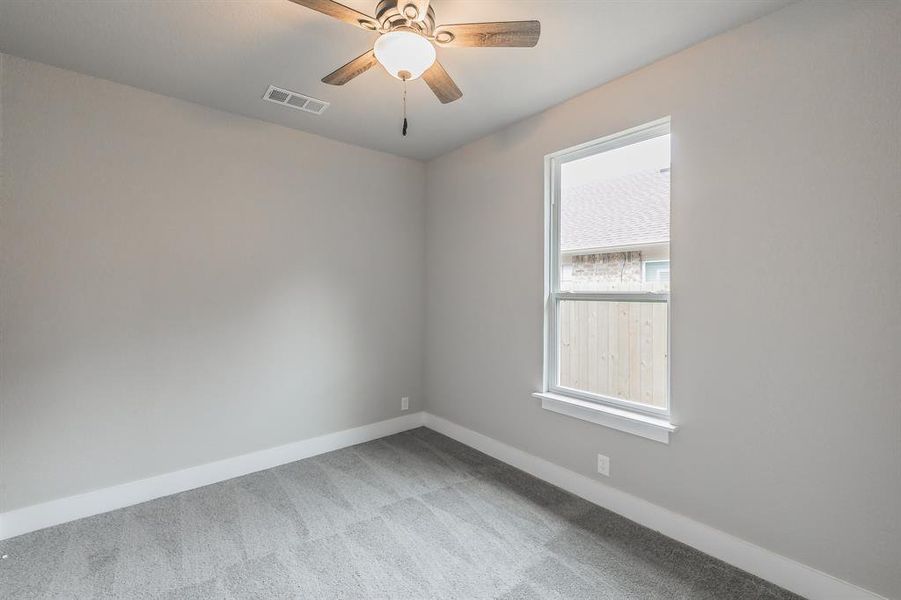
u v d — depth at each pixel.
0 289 2.19
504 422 3.18
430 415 3.96
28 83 2.25
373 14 1.91
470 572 1.93
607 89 2.50
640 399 2.41
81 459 2.40
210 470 2.83
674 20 1.92
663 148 2.32
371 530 2.27
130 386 2.55
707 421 2.08
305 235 3.27
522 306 3.03
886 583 1.59
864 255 1.64
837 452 1.70
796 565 1.79
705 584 1.85
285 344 3.17
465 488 2.75
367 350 3.63
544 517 2.39
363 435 3.61
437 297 3.86
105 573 1.92
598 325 2.62
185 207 2.74
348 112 2.91
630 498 2.38
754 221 1.93
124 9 1.85
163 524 2.32
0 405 2.19
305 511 2.46
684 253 2.16
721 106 2.03
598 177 2.63
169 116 2.68
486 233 3.33
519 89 2.57
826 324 1.73
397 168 3.81
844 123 1.69
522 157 3.02
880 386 1.61
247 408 3.00
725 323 2.02
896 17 1.57
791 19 1.82
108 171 2.48
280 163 3.13
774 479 1.87
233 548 2.11
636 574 1.92
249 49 2.17
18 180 2.22
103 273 2.46
